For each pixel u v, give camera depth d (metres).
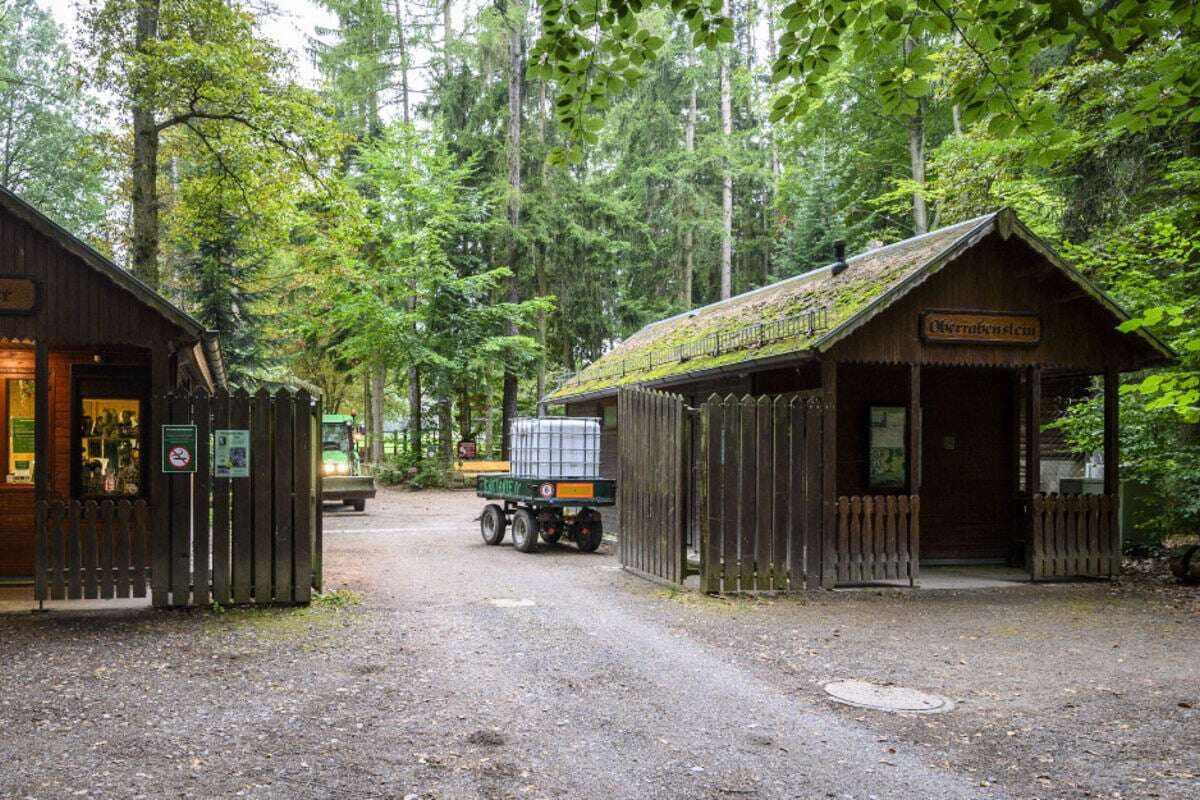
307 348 39.09
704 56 37.28
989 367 14.45
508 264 35.75
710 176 38.38
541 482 15.79
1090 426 15.97
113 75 18.19
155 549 10.03
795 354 12.43
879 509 12.32
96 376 11.80
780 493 11.81
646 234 37.50
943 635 9.27
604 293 37.41
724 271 36.97
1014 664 8.03
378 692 6.86
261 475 10.25
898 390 14.37
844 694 6.97
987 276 12.91
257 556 10.23
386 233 33.56
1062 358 13.21
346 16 36.12
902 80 5.49
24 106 35.59
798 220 34.31
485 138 35.38
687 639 8.93
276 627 9.19
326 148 19.52
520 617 9.95
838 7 5.34
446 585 12.25
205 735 5.76
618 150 40.31
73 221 35.34
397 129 33.59
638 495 13.36
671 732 6.00
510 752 5.55
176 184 29.69
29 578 11.66
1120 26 4.79
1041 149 5.45
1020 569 14.30
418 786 4.95
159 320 10.18
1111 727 6.21
